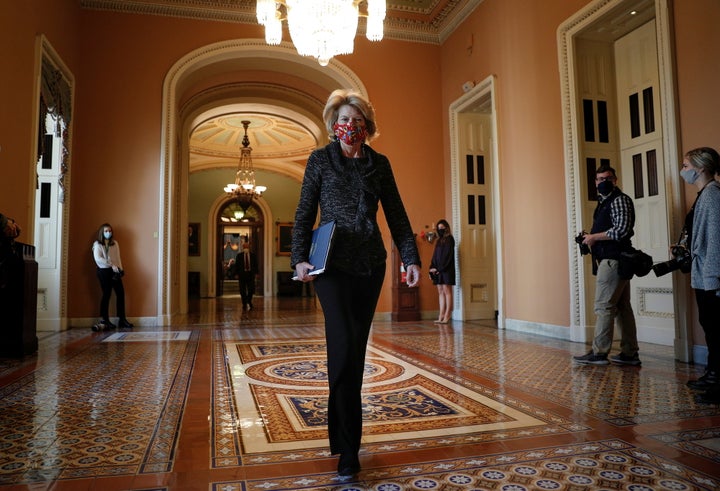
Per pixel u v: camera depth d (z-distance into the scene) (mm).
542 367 4328
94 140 8172
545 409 3020
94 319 7988
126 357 4941
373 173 2252
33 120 6039
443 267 8227
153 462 2201
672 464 2143
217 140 16906
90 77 8234
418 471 2094
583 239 4391
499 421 2793
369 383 3752
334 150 2268
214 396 3396
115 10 8398
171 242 8398
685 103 4473
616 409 2996
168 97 8453
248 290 12336
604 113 6184
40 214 7590
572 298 5945
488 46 7953
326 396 3408
